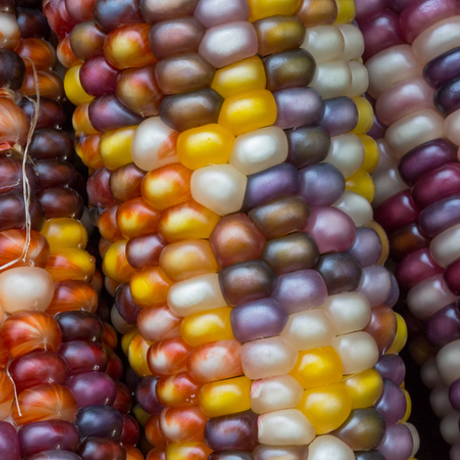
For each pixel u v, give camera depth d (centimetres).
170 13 27
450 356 29
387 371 28
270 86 27
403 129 29
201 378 27
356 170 28
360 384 27
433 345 29
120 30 27
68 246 28
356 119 28
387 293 28
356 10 29
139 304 28
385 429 27
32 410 26
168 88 27
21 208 27
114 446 27
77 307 28
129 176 27
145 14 27
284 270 27
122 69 27
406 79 29
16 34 28
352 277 27
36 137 28
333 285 27
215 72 27
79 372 27
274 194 27
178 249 27
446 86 28
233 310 27
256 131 27
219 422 27
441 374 29
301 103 27
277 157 27
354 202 28
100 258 30
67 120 31
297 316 27
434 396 30
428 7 29
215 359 27
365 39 29
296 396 27
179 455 27
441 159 29
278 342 27
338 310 27
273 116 27
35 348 26
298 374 27
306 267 27
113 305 30
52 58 29
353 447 27
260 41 27
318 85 28
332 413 27
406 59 29
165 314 27
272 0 27
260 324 27
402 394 28
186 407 27
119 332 30
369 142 29
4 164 27
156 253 27
